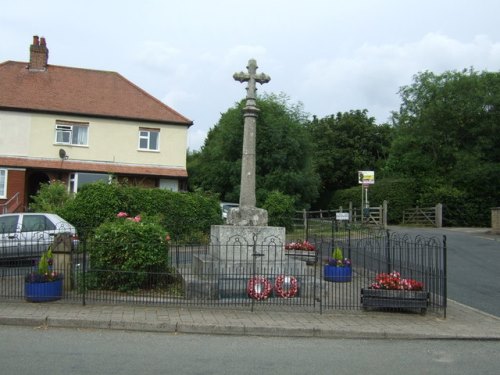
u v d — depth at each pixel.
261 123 31.27
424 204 32.41
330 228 20.22
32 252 11.38
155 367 5.87
